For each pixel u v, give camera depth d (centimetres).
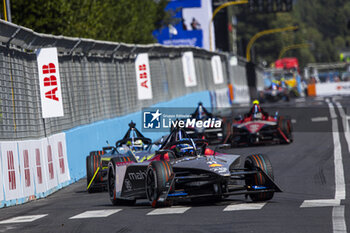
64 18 11381
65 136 6344
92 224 3409
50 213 4153
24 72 5819
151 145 5197
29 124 5800
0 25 5134
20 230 3441
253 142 8025
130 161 4559
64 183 6109
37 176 5391
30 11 10956
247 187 3956
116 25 16200
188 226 3108
